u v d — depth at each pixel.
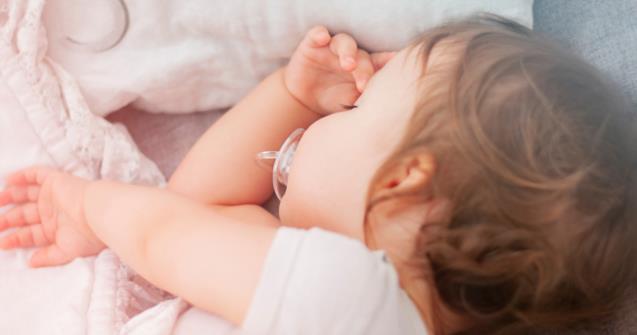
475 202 0.80
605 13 0.95
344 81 0.96
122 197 0.89
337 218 0.86
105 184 0.91
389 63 0.88
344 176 0.85
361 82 0.92
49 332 0.89
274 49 0.96
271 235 0.82
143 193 0.89
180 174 0.96
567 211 0.80
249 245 0.82
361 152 0.85
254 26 0.94
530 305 0.82
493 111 0.81
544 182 0.80
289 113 0.97
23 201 0.94
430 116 0.82
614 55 0.94
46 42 0.95
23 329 0.90
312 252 0.80
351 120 0.86
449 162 0.81
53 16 0.95
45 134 0.94
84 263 0.91
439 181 0.81
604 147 0.81
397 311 0.81
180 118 1.02
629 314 0.88
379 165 0.84
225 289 0.81
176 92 0.99
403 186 0.82
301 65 0.95
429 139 0.81
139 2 0.94
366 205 0.84
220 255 0.82
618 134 0.82
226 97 1.01
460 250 0.81
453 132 0.81
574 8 0.96
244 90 1.00
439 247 0.81
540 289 0.82
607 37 0.94
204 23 0.95
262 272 0.80
